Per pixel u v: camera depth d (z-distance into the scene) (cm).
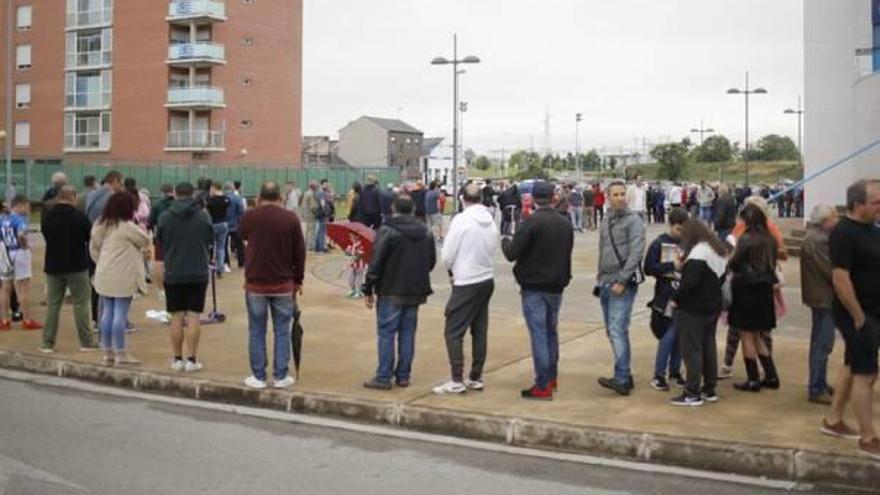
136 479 644
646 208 3981
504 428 780
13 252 1241
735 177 8931
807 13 2692
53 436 768
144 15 5978
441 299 1552
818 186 2662
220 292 1630
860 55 2302
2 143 6350
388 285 901
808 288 833
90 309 1152
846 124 2592
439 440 781
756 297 866
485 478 666
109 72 6128
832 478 656
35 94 6397
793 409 812
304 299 1547
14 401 909
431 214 2642
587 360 1048
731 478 672
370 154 10706
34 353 1085
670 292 886
